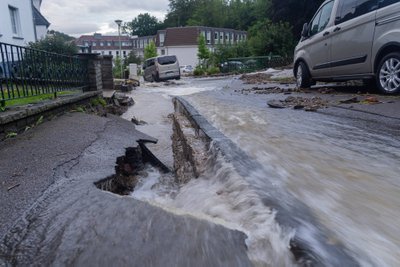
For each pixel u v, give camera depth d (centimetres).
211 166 291
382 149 313
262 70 2583
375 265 137
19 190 268
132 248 165
